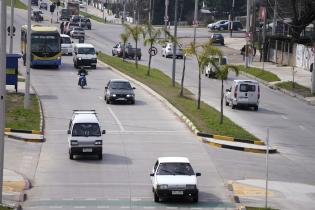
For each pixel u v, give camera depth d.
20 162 72.31
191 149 80.44
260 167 73.81
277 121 103.19
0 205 54.53
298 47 172.88
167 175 58.69
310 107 120.12
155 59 186.75
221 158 76.75
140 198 59.47
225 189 63.62
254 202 59.06
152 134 88.38
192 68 168.75
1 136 55.91
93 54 154.38
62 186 63.50
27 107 100.00
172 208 56.16
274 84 144.12
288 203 59.34
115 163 73.00
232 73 162.50
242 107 112.62
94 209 55.56
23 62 154.75
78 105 107.88
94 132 74.38
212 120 95.19
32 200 58.47
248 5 196.75
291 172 72.25
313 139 91.06
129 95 110.38
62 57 176.38
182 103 109.62
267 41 188.38
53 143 82.00
